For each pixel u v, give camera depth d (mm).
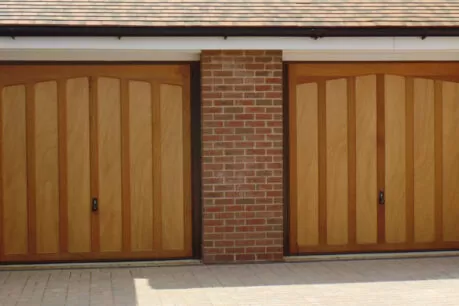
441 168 9828
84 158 9305
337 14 9375
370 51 9305
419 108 9773
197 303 7254
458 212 9883
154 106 9391
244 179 9297
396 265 9156
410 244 9805
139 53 9148
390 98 9719
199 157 9438
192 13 9180
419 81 9758
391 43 9164
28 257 9250
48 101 9250
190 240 9469
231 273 8734
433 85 9789
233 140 9266
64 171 9273
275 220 9359
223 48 9031
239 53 9234
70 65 9258
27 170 9234
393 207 9758
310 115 9617
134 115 9359
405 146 9758
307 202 9633
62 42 8734
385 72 9703
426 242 9836
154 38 8883
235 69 9242
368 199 9719
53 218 9281
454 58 9758
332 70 9633
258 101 9289
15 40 8656
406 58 9672
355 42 9133
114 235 9367
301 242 9625
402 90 9742
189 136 9445
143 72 9367
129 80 9344
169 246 9438
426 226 9828
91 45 8789
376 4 9828
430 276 8477
